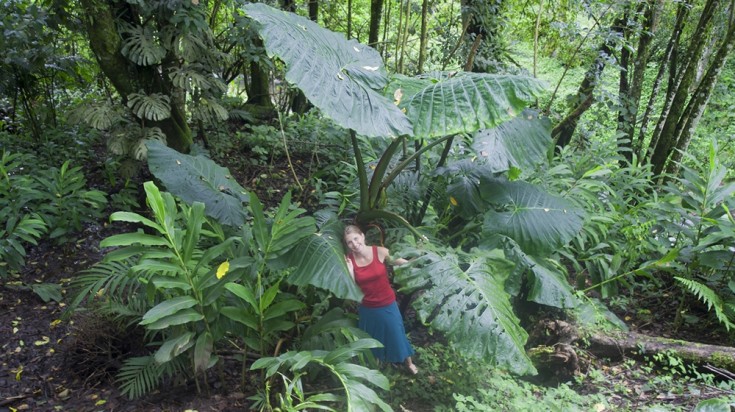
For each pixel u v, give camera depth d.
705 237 4.82
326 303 4.25
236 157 7.02
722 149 8.87
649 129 10.31
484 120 3.50
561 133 7.25
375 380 3.10
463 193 4.68
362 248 3.71
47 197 5.14
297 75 3.23
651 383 4.02
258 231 3.66
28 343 4.21
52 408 3.62
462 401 3.52
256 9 3.48
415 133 3.53
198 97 5.80
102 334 4.02
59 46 6.51
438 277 3.69
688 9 7.10
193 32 5.24
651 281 5.50
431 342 4.50
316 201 6.33
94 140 6.88
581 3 6.70
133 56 5.05
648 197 6.65
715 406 2.88
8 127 6.75
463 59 7.11
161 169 4.19
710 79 6.54
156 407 3.63
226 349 4.08
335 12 8.80
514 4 8.04
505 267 3.94
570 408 3.43
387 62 7.97
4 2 5.42
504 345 3.37
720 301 4.61
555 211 4.45
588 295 5.31
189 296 3.43
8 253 4.66
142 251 3.40
